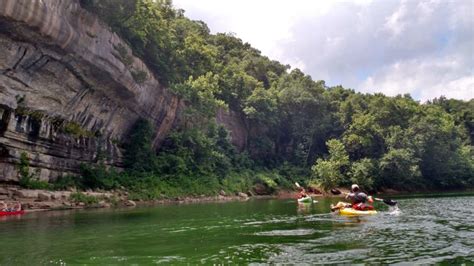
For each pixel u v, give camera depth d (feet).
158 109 132.05
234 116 204.64
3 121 74.43
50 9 70.44
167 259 30.71
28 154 81.87
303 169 208.64
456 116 302.25
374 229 45.44
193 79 168.55
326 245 35.50
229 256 31.48
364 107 246.06
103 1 87.97
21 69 74.54
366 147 217.56
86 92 94.89
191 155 147.02
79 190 94.94
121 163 120.06
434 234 41.01
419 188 222.48
